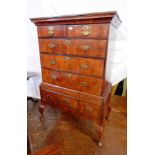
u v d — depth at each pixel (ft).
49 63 4.80
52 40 4.38
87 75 4.17
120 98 7.30
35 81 7.55
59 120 6.23
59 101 5.05
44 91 5.27
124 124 5.85
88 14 3.34
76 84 4.51
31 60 7.04
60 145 4.94
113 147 4.84
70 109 4.91
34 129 5.71
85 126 5.87
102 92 4.18
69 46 4.13
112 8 5.05
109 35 3.58
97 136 5.33
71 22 3.76
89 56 3.92
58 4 5.61
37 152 2.79
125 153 4.61
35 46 6.63
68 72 4.50
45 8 5.82
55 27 4.13
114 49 5.51
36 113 6.77
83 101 4.46
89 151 4.71
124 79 6.76
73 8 5.49
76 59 4.17
